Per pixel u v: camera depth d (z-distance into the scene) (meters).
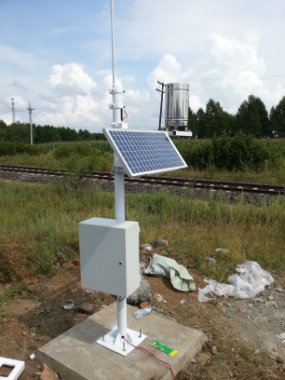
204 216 7.27
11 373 2.85
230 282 4.71
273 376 2.97
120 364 2.94
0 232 5.43
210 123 60.56
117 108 2.95
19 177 14.32
